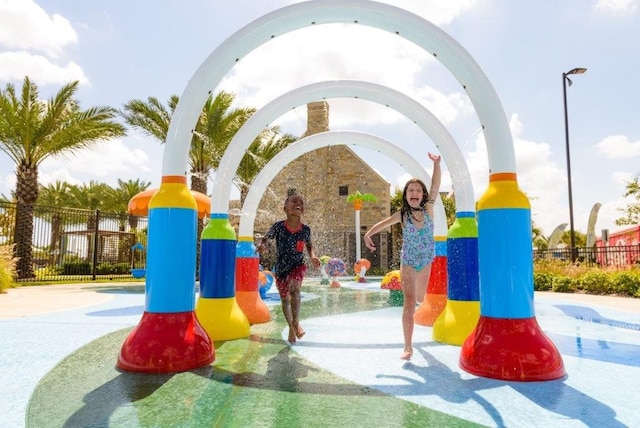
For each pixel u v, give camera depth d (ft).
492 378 10.27
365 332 16.55
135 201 35.04
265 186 21.84
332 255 76.43
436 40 12.44
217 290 16.03
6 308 24.04
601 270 38.04
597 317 20.62
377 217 77.05
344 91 18.72
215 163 61.00
